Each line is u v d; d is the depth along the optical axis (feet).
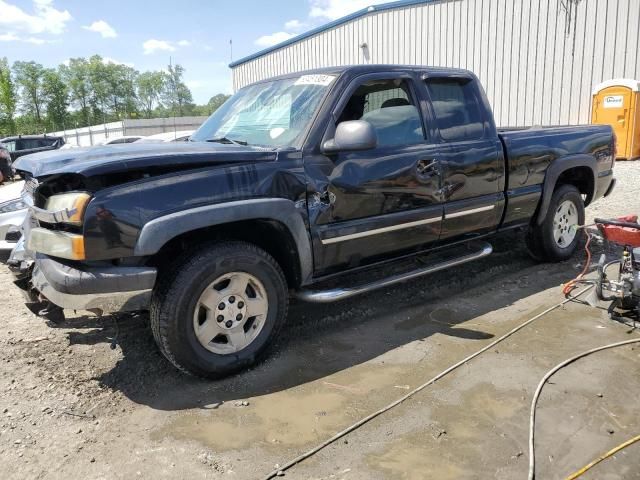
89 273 9.82
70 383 11.38
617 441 8.97
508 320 14.06
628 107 36.99
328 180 12.00
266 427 9.66
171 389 11.08
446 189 14.23
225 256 10.80
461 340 12.92
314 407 10.26
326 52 59.47
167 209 10.11
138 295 10.07
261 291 11.60
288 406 10.31
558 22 40.29
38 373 11.80
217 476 8.40
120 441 9.37
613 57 38.09
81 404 10.59
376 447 8.98
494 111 45.06
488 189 15.40
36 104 286.87
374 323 14.16
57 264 10.24
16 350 12.93
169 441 9.33
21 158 12.07
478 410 9.97
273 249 12.33
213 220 10.39
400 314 14.70
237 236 11.94
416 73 14.21
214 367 11.05
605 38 38.22
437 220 14.17
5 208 18.43
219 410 10.25
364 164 12.57
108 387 11.22
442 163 14.03
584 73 39.65
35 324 14.56
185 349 10.63
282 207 11.25
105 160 9.81
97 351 12.83
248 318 11.62
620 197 28.68
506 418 9.68
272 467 8.57
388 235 13.24
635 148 37.91
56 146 69.21
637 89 36.47
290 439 9.29
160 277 10.75
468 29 45.60
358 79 12.89
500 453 8.73
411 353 12.35
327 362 12.07
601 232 14.20
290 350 12.69
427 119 14.12
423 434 9.30
